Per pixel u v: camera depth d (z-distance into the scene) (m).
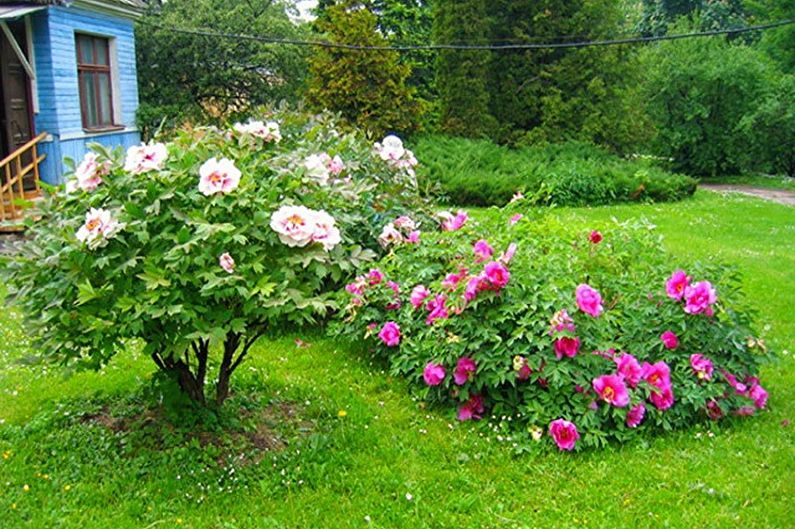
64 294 3.14
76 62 11.84
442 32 17.69
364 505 3.15
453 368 3.99
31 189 10.81
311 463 3.45
